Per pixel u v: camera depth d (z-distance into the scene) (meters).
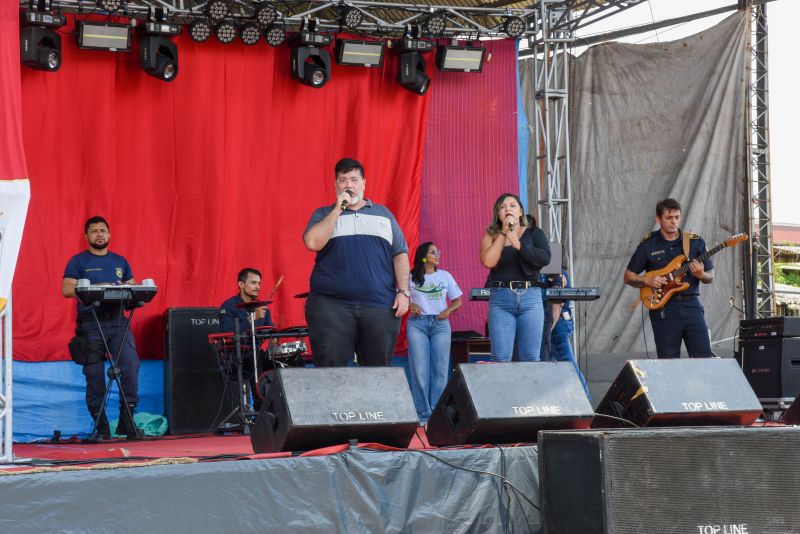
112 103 8.87
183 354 8.72
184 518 3.45
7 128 4.52
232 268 9.28
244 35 9.15
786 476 3.71
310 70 9.34
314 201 9.63
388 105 9.88
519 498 4.12
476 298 6.69
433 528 3.92
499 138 10.21
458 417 4.32
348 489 3.76
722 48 10.87
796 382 8.05
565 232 11.00
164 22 8.68
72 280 7.83
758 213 10.93
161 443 6.81
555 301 7.46
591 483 3.52
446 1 11.52
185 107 9.15
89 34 8.57
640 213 11.16
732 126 10.86
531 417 4.23
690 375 4.45
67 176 8.68
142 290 7.38
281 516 3.62
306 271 9.55
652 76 11.16
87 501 3.31
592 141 11.33
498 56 10.26
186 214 9.12
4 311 4.37
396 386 4.11
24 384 8.41
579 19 10.74
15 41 4.60
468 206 10.10
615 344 11.23
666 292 7.16
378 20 9.62
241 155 9.35
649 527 3.50
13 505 3.20
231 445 6.32
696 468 3.60
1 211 4.45
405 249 5.02
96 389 7.82
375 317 4.84
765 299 10.95
